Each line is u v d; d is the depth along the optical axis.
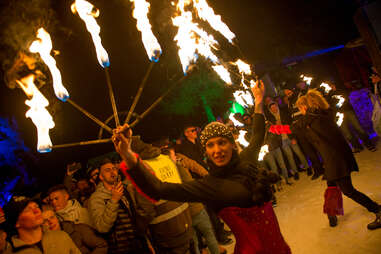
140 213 3.20
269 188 1.96
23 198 2.77
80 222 3.44
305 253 3.83
